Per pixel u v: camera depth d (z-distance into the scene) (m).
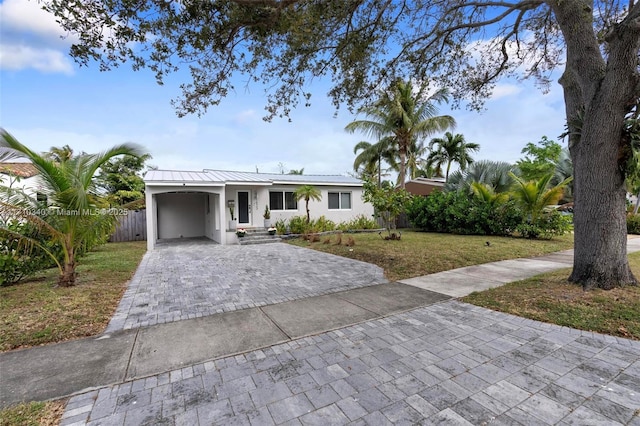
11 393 2.47
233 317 4.21
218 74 5.89
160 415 2.20
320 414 2.17
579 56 4.79
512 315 4.07
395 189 13.17
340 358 3.01
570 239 11.89
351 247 10.74
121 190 19.33
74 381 2.65
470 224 13.77
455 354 3.04
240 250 10.94
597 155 4.59
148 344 3.38
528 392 2.39
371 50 6.69
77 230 5.68
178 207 15.75
